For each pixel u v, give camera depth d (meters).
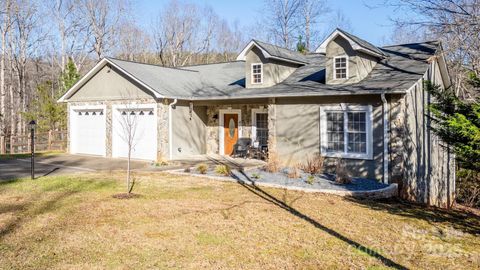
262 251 6.21
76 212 8.48
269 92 15.51
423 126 14.41
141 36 47.50
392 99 12.44
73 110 21.09
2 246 6.34
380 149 12.76
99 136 19.92
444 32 11.98
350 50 13.96
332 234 7.11
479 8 11.19
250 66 17.31
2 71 30.56
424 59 14.53
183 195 10.32
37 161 17.86
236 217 8.14
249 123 18.44
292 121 15.05
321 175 13.51
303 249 6.32
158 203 9.36
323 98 14.14
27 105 38.09
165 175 13.68
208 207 8.99
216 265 5.64
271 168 14.17
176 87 18.42
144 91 17.75
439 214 9.47
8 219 7.89
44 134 24.69
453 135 8.46
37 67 42.41
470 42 13.09
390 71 14.18
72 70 28.17
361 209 9.17
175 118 17.84
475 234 7.49
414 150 13.52
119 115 19.06
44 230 7.19
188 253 6.10
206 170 14.17
